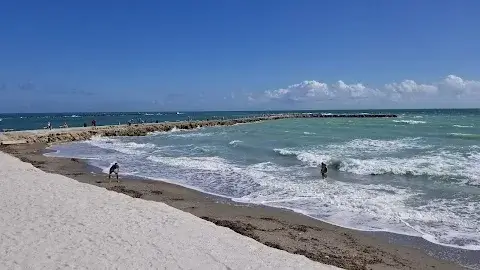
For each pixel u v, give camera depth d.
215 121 78.25
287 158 25.73
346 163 21.38
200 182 18.97
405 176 18.72
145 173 21.77
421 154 24.45
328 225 12.08
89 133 48.22
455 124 57.28
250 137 43.56
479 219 12.29
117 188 17.41
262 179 19.14
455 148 26.73
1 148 35.25
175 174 21.28
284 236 10.94
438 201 14.32
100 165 24.86
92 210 10.56
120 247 7.96
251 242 9.25
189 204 14.73
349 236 11.08
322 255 9.52
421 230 11.51
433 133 40.00
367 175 19.44
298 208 14.03
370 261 9.27
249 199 15.48
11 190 12.60
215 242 8.83
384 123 66.69
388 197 14.97
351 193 15.79
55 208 10.55
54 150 34.50
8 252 7.40
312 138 38.69
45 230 8.73
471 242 10.53
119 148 35.59
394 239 10.83
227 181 19.05
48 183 14.11
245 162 24.77
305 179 18.84
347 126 59.53
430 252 9.91
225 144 36.53
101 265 7.05
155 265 7.24
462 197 14.71
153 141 43.28
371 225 12.03
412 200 14.54
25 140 40.25
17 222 9.21
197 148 33.56
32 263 6.97
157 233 9.00
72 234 8.56
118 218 9.95
